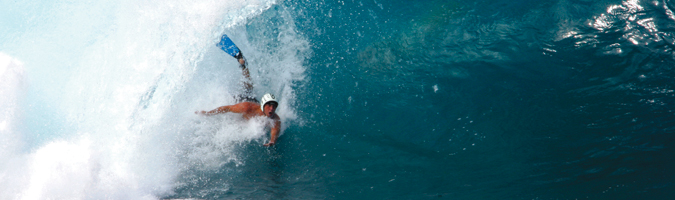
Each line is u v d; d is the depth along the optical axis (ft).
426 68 21.91
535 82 19.21
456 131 17.19
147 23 22.38
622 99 16.74
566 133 15.48
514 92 18.85
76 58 20.70
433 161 15.60
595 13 21.90
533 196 12.41
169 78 21.18
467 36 23.32
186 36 23.34
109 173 15.31
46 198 13.47
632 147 13.74
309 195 14.23
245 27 25.96
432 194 13.52
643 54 18.90
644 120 15.12
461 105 18.80
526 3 24.30
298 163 16.66
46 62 20.35
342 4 27.96
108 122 18.26
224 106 20.06
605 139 14.56
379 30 25.50
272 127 18.88
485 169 14.47
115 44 21.34
